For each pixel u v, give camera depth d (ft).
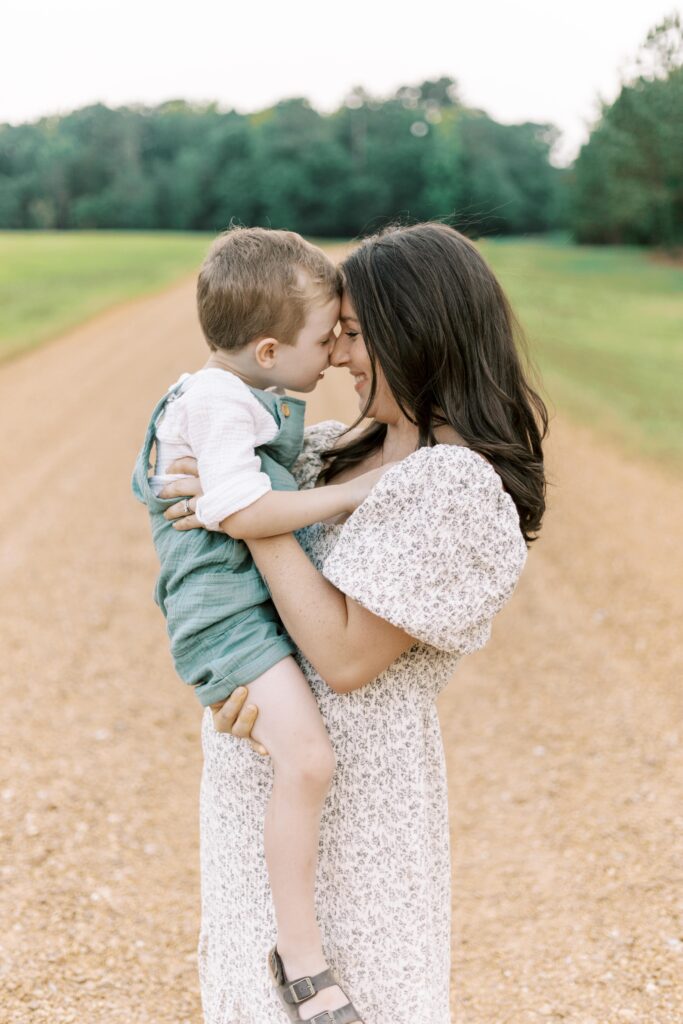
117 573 21.08
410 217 6.34
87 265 107.24
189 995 8.57
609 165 77.36
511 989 8.80
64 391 42.78
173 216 263.90
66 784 12.57
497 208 6.75
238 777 5.31
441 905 5.55
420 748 5.13
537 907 10.16
